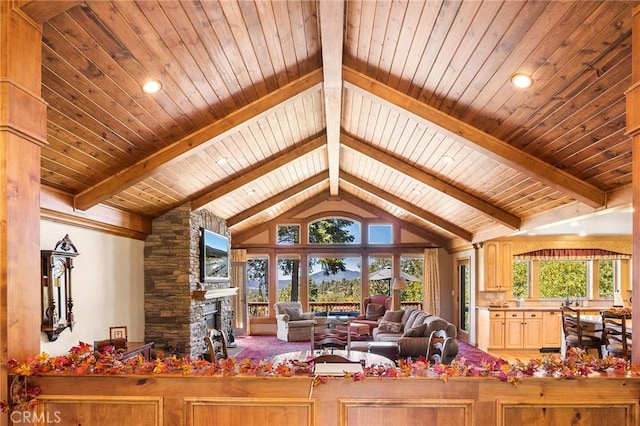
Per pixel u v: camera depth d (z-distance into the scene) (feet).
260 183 25.23
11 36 7.36
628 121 7.86
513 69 10.80
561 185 15.11
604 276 30.99
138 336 21.27
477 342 29.89
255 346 30.63
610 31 8.64
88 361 8.13
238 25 10.42
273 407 7.88
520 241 30.45
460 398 7.80
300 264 37.22
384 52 12.39
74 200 15.37
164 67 11.02
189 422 7.91
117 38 9.45
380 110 16.87
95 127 12.39
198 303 23.22
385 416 7.82
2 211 7.25
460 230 29.78
